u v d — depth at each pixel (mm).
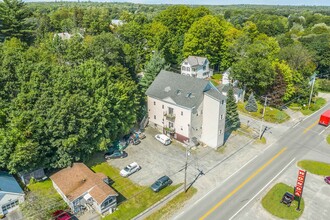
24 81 36812
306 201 32844
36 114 34031
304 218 30281
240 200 32844
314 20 157750
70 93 37469
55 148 36281
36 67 37719
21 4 67000
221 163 40250
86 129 36625
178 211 31141
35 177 35188
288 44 89438
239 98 63750
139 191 34156
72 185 32375
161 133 48406
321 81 78312
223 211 31125
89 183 32344
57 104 34625
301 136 49219
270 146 45500
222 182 36125
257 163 40438
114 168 38656
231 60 80938
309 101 62656
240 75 62906
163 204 32156
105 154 41062
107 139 39656
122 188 34625
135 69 59781
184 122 43656
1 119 33969
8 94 36250
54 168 37562
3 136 31656
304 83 63875
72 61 51500
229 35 85375
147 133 48469
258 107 60875
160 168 38812
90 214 30500
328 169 39250
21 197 31297
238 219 30016
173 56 83000
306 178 37250
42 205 29516
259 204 32219
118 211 30953
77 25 114688
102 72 41281
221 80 79062
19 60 39625
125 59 53938
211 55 83312
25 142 32219
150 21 115500
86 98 37500
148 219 29953
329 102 68375
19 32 65875
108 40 52062
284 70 61312
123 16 115750
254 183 35906
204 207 31734
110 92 39906
